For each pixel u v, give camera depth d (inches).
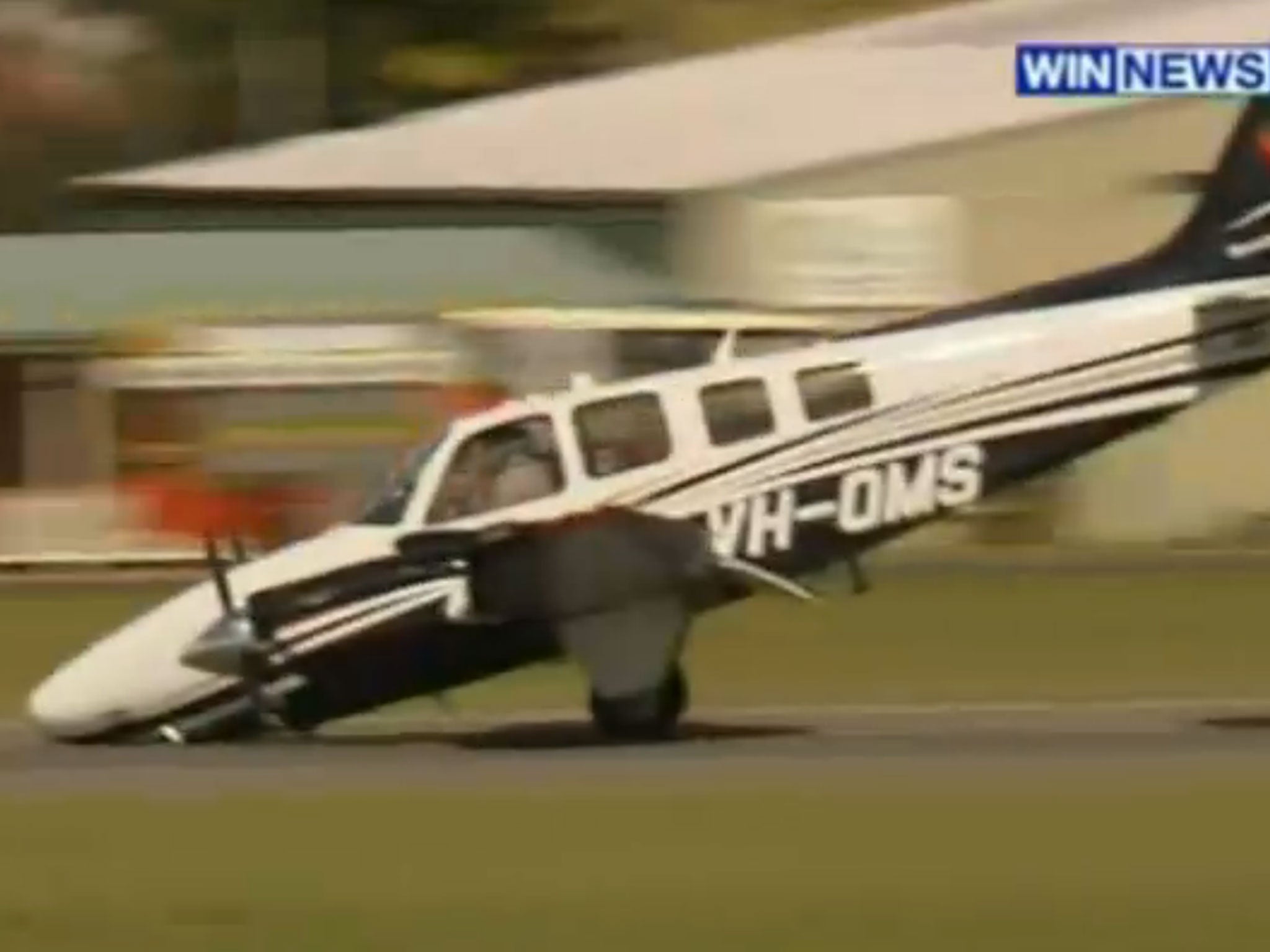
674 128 6796.3
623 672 2881.4
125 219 6909.5
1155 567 5428.2
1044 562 5585.6
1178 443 6102.4
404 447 6205.7
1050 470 2962.6
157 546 6171.3
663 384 2869.1
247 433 6220.5
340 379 6200.8
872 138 6481.3
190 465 6235.2
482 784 2539.4
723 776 2568.9
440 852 2164.1
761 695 3531.0
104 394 6269.7
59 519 6146.7
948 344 2928.2
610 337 6058.1
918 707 3344.0
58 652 4247.0
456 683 2866.6
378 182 6737.2
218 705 2854.3
